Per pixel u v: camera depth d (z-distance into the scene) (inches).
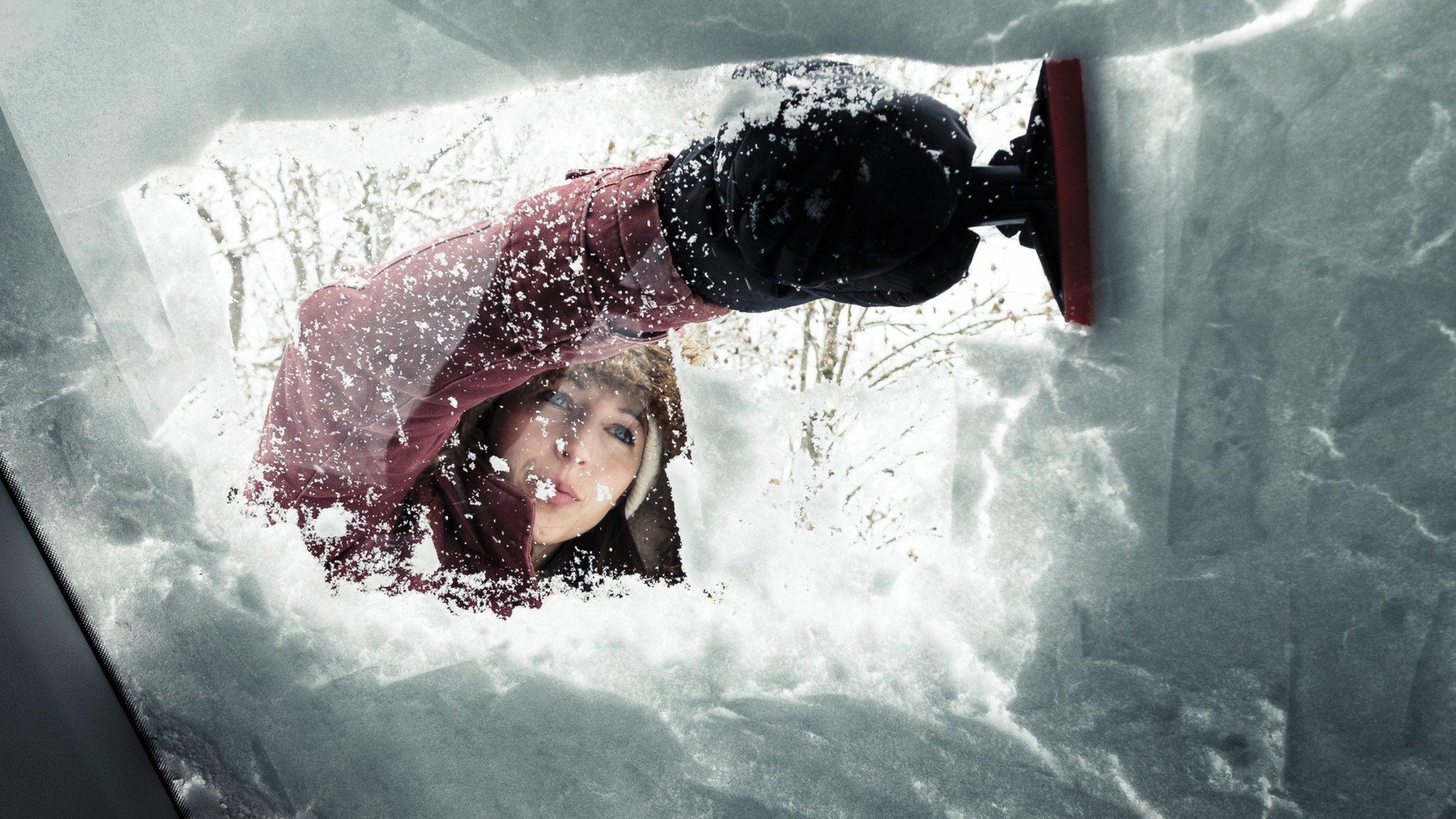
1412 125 17.8
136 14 30.3
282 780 34.0
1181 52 19.7
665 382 34.1
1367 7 18.0
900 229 21.0
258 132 32.0
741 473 32.9
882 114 20.7
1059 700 25.2
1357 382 19.5
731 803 28.5
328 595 35.4
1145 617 23.4
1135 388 22.2
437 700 32.8
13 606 34.1
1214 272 20.4
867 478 30.4
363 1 28.2
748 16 24.0
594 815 29.9
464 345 30.8
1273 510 21.0
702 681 30.8
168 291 35.9
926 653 27.9
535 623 34.1
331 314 31.7
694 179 25.0
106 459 36.9
